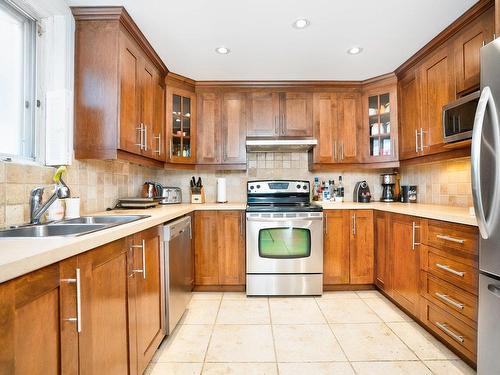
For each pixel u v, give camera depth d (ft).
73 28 5.96
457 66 6.56
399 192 10.56
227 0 5.62
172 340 6.33
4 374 2.19
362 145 9.92
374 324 7.00
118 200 7.89
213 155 9.93
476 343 4.98
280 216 8.85
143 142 7.29
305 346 6.07
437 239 6.05
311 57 8.13
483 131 4.36
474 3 5.74
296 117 9.96
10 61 5.17
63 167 5.22
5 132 5.06
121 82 6.13
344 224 9.17
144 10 5.94
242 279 9.22
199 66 8.69
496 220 4.13
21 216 4.82
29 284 2.45
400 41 7.28
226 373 5.21
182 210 7.45
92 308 3.40
